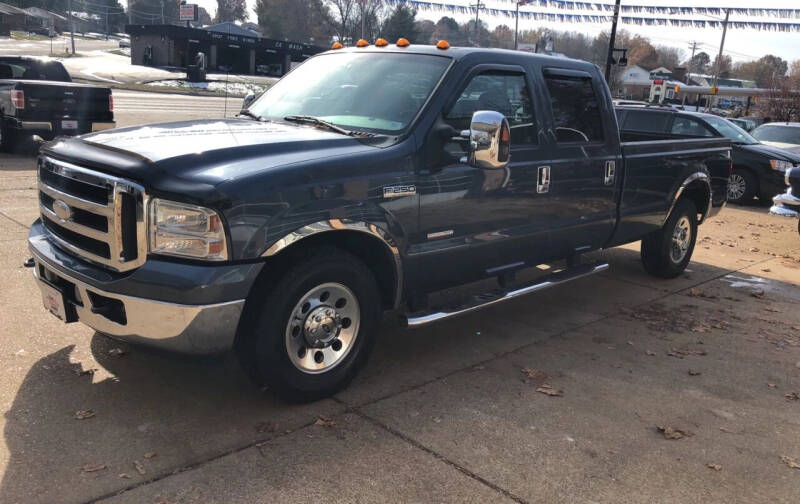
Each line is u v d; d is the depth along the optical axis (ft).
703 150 22.44
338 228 11.80
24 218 24.35
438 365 14.75
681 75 269.85
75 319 12.22
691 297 21.27
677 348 16.55
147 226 10.62
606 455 11.36
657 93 105.29
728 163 24.12
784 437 12.37
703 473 11.00
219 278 10.48
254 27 346.54
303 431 11.55
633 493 10.33
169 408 12.10
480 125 12.52
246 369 11.88
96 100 41.22
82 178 11.43
